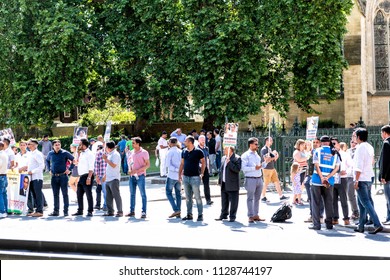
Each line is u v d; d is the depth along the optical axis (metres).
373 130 34.41
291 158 23.72
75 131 18.61
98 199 17.70
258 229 13.12
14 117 36.78
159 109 38.31
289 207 14.43
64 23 33.91
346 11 34.75
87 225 14.01
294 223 14.16
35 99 35.78
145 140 44.75
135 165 15.52
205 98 34.22
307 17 33.62
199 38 34.25
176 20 36.97
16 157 18.19
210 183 25.12
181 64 35.88
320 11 34.06
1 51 35.75
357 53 41.72
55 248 11.55
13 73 36.94
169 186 15.47
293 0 33.91
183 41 35.78
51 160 16.17
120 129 46.16
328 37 34.22
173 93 36.53
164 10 36.06
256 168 14.33
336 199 13.87
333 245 10.89
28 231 13.05
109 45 36.94
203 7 34.59
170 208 17.86
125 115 43.09
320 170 13.00
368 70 45.16
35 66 34.28
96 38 38.09
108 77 37.50
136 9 36.53
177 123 47.97
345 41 42.00
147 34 36.53
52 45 34.66
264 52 33.66
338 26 34.59
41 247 11.66
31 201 16.95
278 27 34.09
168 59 36.12
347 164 14.29
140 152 15.54
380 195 20.03
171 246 10.78
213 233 12.51
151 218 15.40
